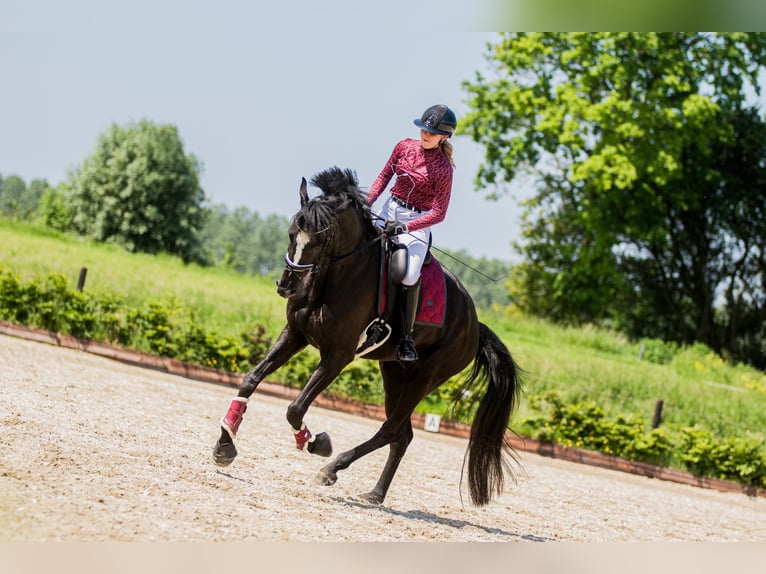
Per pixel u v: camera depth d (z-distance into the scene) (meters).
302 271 6.89
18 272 21.91
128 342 16.73
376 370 16.61
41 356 14.36
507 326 32.09
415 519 7.59
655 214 37.19
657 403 17.30
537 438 15.94
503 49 37.00
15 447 6.80
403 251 7.66
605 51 33.88
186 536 5.33
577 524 9.41
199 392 14.35
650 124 33.59
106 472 6.59
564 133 34.12
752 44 35.03
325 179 7.47
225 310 22.56
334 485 8.68
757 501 14.91
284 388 15.86
